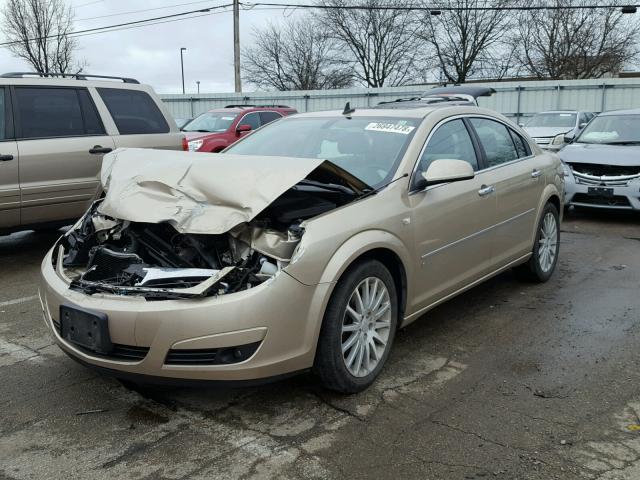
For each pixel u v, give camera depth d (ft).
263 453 9.64
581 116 59.82
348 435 10.16
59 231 26.63
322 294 10.42
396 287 12.64
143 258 11.51
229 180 11.07
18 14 104.78
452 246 13.88
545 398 11.46
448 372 12.64
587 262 21.97
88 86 22.54
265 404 11.25
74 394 11.71
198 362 9.79
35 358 13.44
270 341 9.91
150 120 24.25
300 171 10.84
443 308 16.76
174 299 9.85
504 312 16.37
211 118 44.45
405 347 13.98
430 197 13.15
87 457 9.57
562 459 9.42
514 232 16.67
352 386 11.32
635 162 28.53
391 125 14.37
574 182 30.01
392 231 11.90
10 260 22.50
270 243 10.28
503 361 13.19
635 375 12.43
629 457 9.46
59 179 21.12
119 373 10.21
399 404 11.23
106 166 13.87
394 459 9.45
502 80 142.61
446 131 14.69
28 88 20.86
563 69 135.54
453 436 10.11
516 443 9.89
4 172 19.71
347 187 12.17
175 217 10.74
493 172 15.67
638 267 21.16
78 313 10.35
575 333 14.82
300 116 16.65
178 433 10.28
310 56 164.76
